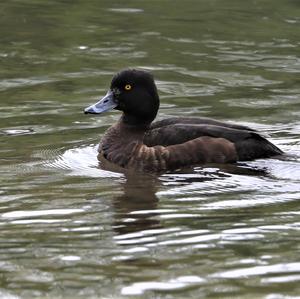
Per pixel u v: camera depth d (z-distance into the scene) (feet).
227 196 40.19
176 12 73.31
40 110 53.47
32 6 75.05
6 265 33.37
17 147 47.62
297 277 32.12
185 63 62.13
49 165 45.01
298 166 43.52
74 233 36.29
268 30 69.00
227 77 59.57
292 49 65.05
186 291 31.09
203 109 53.72
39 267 33.17
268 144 45.09
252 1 76.18
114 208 38.96
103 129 50.80
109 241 35.40
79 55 63.77
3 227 37.01
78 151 47.14
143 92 47.14
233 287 31.37
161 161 44.27
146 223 37.19
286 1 76.13
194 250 34.45
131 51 64.49
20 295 31.07
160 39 66.95
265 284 31.58
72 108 53.88
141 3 75.97
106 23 70.64
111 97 47.37
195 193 40.68
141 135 46.57
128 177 43.27
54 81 58.65
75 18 71.92
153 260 33.60
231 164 43.93
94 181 42.65
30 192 41.14
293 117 52.37
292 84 58.23
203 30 68.95
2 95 56.03
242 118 52.08
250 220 37.37
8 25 70.18
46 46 65.72
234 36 67.62
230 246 34.78
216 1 76.33
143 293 31.01
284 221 37.24
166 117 52.21
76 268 33.04
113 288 31.40
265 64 62.08
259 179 42.14
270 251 34.30
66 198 40.32
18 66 61.67
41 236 36.01
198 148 44.34
